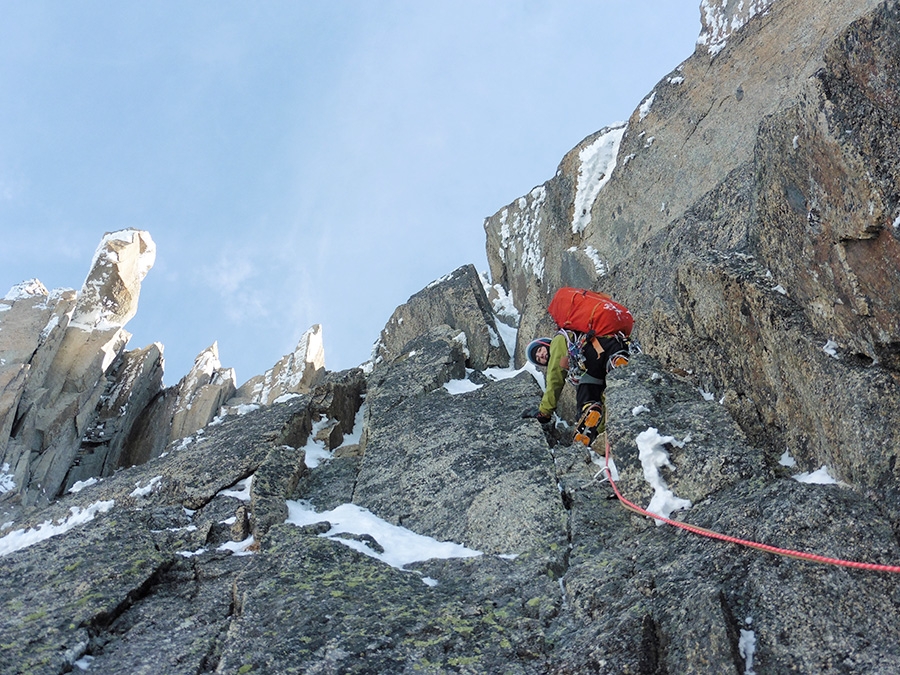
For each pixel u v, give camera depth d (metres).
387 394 8.55
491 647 4.11
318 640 4.21
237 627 4.43
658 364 6.37
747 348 5.47
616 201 9.94
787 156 4.88
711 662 3.48
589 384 6.03
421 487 6.48
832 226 4.45
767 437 5.30
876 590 3.59
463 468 6.55
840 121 4.27
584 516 5.43
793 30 8.02
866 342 4.35
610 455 6.08
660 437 5.32
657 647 3.71
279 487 6.59
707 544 4.32
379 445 7.46
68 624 4.70
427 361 9.16
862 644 3.41
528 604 4.52
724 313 5.67
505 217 13.25
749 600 3.80
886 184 4.04
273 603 4.63
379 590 4.73
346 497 6.75
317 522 6.02
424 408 7.98
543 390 7.99
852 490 4.20
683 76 9.53
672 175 9.09
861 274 4.29
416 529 6.00
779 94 7.85
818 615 3.59
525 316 10.92
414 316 10.91
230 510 6.57
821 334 4.77
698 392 5.99
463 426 7.30
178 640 4.57
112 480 7.98
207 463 7.42
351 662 4.00
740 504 4.52
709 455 5.06
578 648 3.93
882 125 4.09
